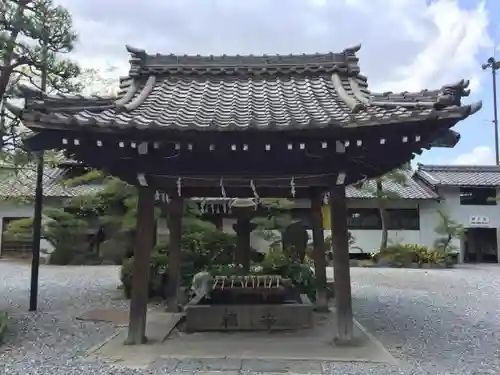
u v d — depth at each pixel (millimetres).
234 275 9141
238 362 5633
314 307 9125
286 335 7055
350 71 7527
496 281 16516
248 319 7379
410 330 8008
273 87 7492
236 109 6453
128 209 13141
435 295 12820
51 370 5379
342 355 5926
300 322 7430
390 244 24891
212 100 6965
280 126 5285
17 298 11367
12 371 5375
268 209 13797
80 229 20359
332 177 6258
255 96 7113
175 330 7426
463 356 6285
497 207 26328
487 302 11609
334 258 6434
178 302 9211
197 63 7789
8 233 20219
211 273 9227
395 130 5406
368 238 25156
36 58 8273
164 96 7180
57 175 21000
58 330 7719
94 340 7020
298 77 7750
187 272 10977
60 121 5188
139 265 6484
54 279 15391
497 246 26297
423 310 10273
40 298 11297
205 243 12773
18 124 8148
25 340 7020
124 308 9867
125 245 18203
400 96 6270
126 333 7195
